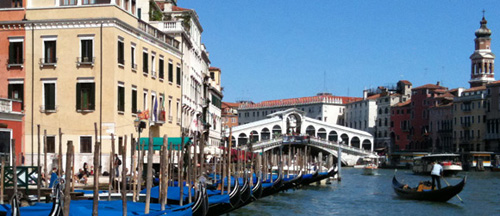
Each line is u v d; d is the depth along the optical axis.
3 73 32.31
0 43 32.34
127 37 33.03
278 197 33.69
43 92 31.91
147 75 35.94
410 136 111.75
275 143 85.88
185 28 45.03
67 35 31.75
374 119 122.25
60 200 12.95
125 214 15.33
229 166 24.05
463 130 97.00
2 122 25.97
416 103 110.31
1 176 16.75
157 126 37.69
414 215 26.91
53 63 31.73
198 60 53.84
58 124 31.64
